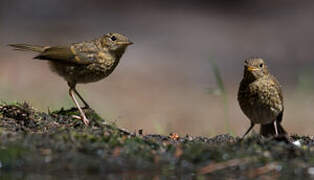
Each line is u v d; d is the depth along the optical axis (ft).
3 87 58.70
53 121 29.66
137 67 72.49
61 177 22.67
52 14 89.97
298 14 93.61
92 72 34.35
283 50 79.56
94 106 55.06
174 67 73.20
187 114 56.49
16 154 24.08
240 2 99.35
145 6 97.40
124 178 22.90
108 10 93.91
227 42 82.99
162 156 24.82
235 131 51.78
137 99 60.75
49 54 33.60
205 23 91.20
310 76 68.23
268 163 24.84
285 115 57.00
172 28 88.33
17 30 81.97
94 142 25.70
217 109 59.11
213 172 23.93
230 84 67.87
